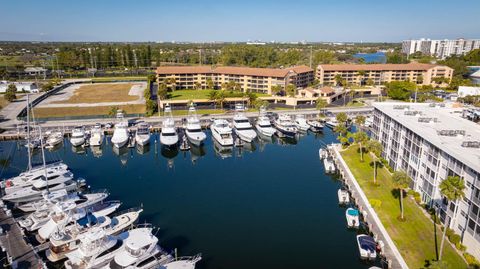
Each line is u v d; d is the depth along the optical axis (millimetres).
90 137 97312
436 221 51156
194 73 176375
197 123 101188
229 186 69438
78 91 167625
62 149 93062
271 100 144625
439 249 44781
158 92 142250
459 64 195625
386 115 75938
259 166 81562
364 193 61719
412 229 49500
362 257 45281
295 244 48938
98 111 128250
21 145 93688
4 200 56500
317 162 84125
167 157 88062
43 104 136875
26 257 42812
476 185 42531
